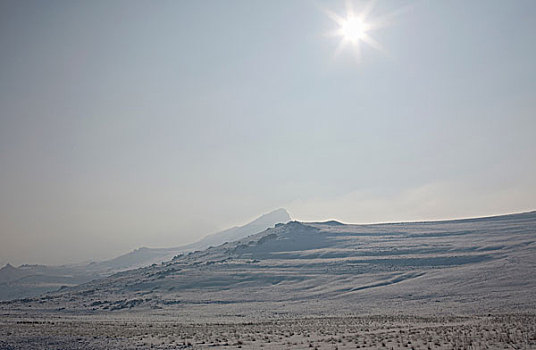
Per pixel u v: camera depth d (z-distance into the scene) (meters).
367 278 120.00
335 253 170.38
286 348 28.95
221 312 88.44
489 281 95.81
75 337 36.31
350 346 28.12
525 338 26.56
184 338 35.19
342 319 57.41
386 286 106.31
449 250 153.25
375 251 167.00
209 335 37.06
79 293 135.88
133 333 39.31
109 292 132.25
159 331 41.91
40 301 123.44
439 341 27.61
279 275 135.00
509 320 40.62
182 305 103.88
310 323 51.12
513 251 135.50
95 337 36.38
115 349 31.17
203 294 117.31
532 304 71.06
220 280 133.38
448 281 101.50
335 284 117.00
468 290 90.31
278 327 44.94
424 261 136.50
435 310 72.81
